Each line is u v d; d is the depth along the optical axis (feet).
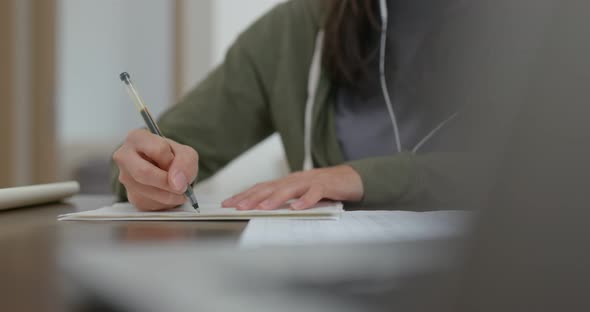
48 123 8.60
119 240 1.18
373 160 2.30
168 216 1.67
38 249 1.06
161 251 0.73
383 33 2.93
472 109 0.49
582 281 0.37
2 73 8.26
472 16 0.52
